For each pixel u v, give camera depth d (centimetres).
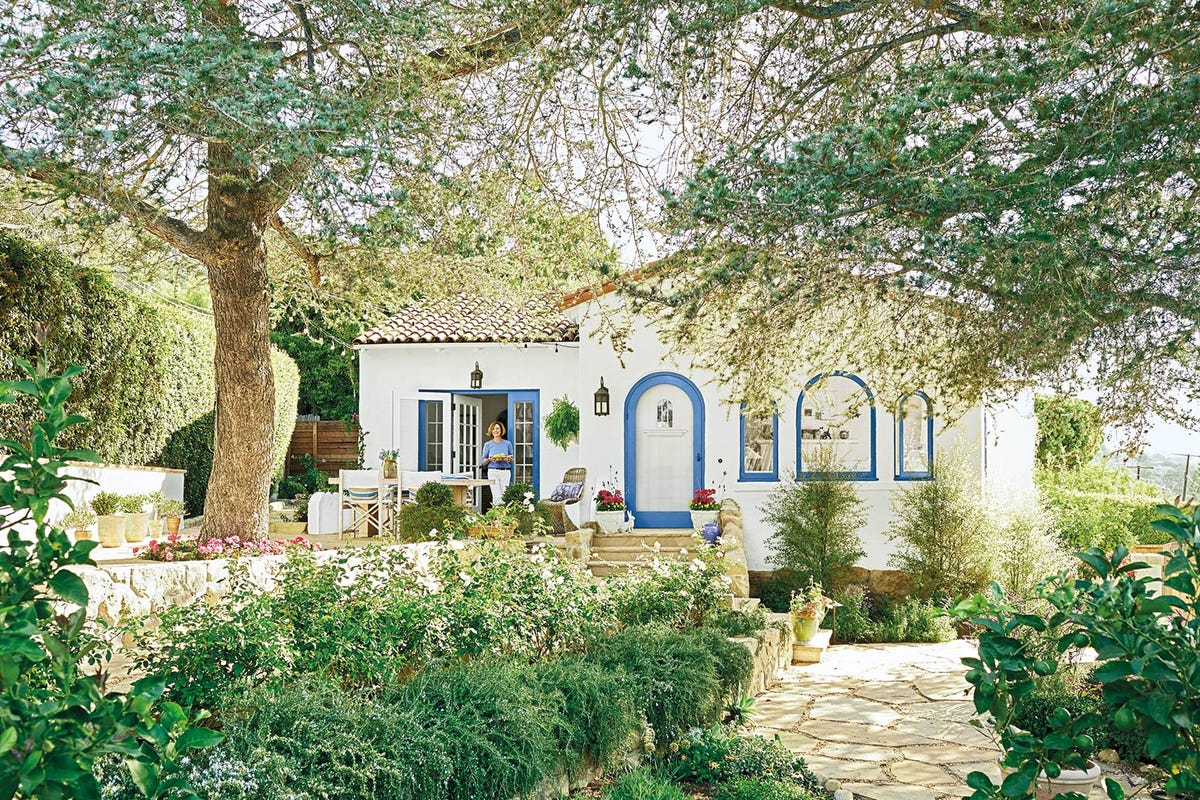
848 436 1545
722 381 827
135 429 1424
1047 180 468
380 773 468
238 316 1077
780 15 708
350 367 2380
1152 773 364
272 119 597
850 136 518
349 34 681
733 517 1441
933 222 513
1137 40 505
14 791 199
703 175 552
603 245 849
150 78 588
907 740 806
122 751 222
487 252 828
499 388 1844
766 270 576
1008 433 1653
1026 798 297
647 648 771
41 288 1156
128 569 800
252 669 550
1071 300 521
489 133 736
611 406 1578
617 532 1495
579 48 634
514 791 529
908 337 820
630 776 602
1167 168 503
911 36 627
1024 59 498
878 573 1522
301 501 1866
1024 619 310
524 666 670
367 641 621
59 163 646
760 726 856
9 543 252
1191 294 538
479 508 1861
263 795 422
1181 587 292
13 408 1112
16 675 209
